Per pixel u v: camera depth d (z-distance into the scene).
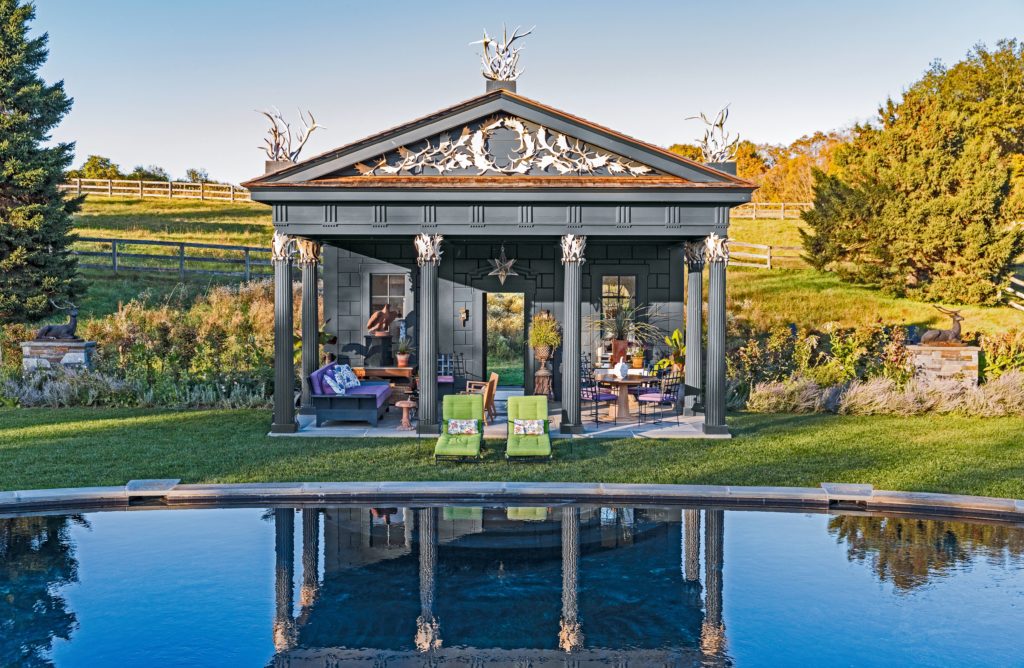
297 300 27.52
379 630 6.86
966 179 27.91
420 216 15.22
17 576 8.07
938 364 19.91
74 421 16.88
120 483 11.36
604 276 19.97
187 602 7.45
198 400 19.28
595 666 6.20
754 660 6.34
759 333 24.84
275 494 10.90
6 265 23.16
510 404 14.24
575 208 15.24
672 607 7.39
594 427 16.41
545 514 10.45
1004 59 38.06
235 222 41.38
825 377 19.89
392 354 20.00
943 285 28.44
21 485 11.20
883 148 30.06
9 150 23.39
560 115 15.12
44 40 24.83
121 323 23.89
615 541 9.31
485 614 7.21
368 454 13.51
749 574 8.23
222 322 24.56
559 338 19.95
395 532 9.65
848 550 8.99
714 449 14.12
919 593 7.72
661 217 15.32
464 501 11.02
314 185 14.80
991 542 9.28
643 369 18.09
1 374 20.36
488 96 15.11
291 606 7.36
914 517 10.36
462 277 19.89
